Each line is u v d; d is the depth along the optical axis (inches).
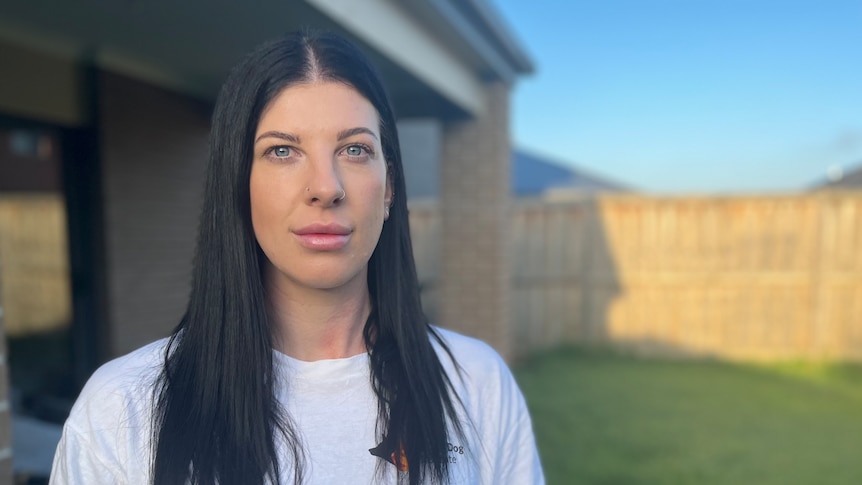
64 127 152.3
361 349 38.4
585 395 211.6
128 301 167.9
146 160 174.4
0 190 207.5
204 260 36.0
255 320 35.4
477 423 40.1
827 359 261.7
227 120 34.9
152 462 33.0
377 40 123.0
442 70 162.4
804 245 261.7
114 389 34.4
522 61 196.2
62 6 114.3
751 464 150.4
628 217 274.4
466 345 43.3
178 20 121.6
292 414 35.0
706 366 257.4
